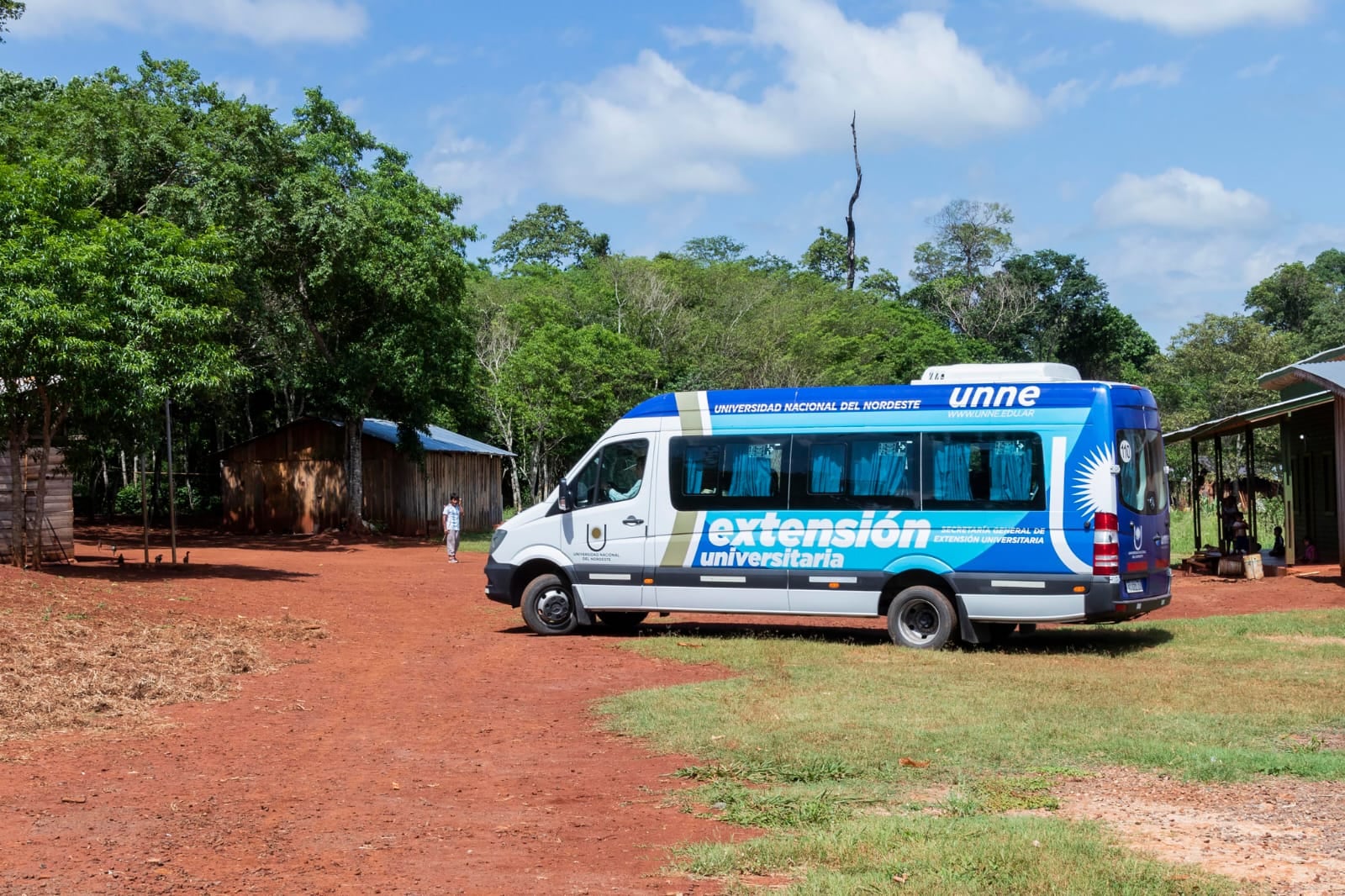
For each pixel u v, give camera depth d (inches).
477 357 1804.9
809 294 2561.5
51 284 704.4
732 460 554.3
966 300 3166.8
